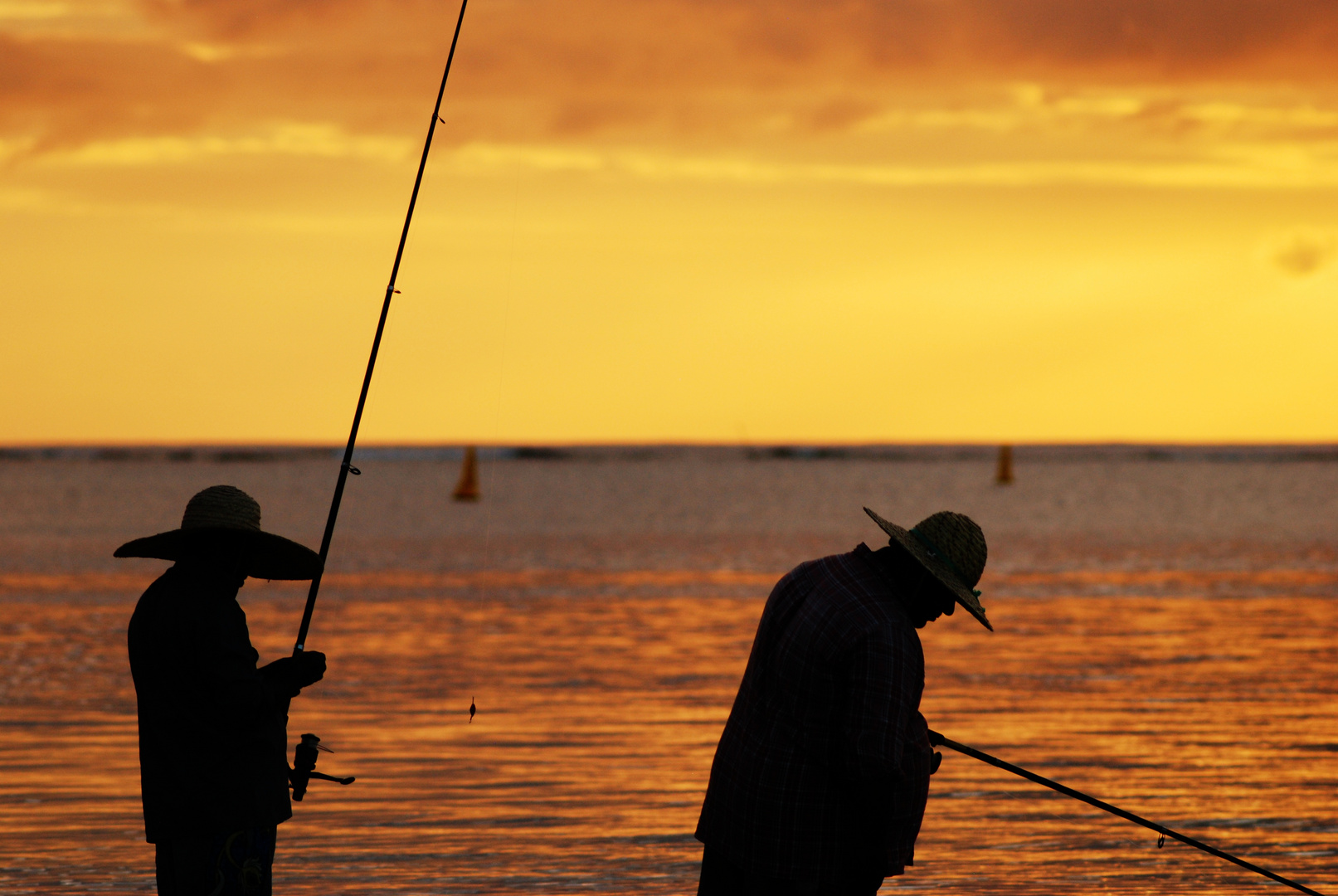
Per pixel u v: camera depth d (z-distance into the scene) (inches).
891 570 566.3
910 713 545.6
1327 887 848.9
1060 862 902.4
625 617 2370.8
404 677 1707.7
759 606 2561.5
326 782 1128.8
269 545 566.6
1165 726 1380.4
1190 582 3088.1
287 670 557.3
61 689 1598.2
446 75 690.8
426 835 965.2
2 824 975.0
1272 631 2183.8
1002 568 3506.4
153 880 843.4
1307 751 1259.8
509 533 5221.5
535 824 995.3
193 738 531.8
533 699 1547.7
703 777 1155.3
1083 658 1870.1
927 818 1014.4
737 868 569.6
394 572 3297.2
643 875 870.4
